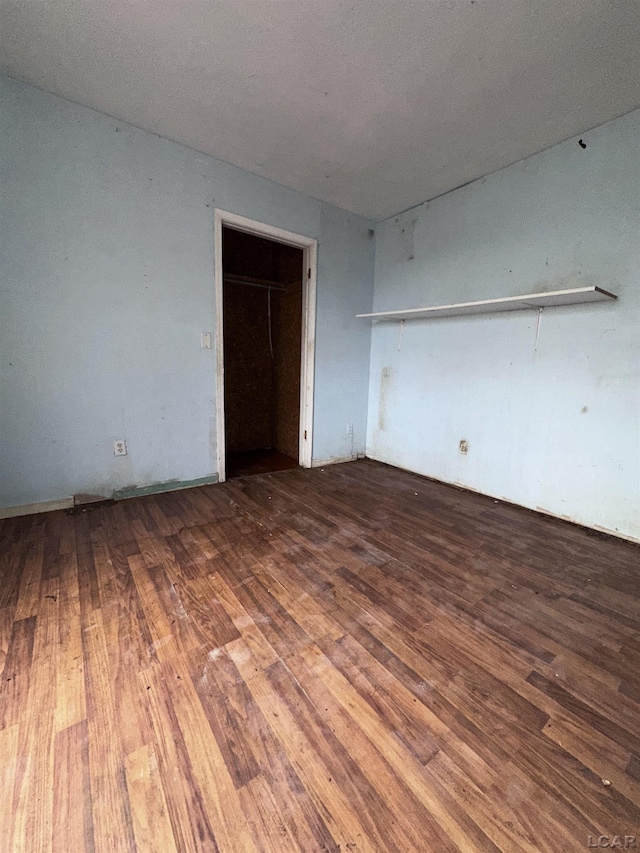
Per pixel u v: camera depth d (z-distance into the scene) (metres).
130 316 2.35
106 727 0.96
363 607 1.46
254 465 3.53
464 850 0.74
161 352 2.50
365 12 1.40
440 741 0.95
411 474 3.30
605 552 1.97
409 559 1.84
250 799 0.81
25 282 2.00
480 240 2.69
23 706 1.00
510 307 2.48
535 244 2.38
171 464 2.66
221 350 2.76
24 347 2.04
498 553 1.93
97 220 2.17
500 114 1.96
